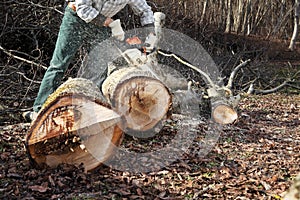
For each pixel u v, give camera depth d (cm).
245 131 586
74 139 361
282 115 746
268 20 1750
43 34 884
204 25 1343
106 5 457
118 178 365
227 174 391
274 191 361
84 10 441
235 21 1655
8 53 729
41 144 355
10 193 318
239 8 1647
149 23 500
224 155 463
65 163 367
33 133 351
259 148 502
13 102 680
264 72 1255
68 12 462
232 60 1248
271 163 441
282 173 411
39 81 732
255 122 669
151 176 378
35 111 472
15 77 768
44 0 841
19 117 586
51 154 362
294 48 1638
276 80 1215
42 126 352
